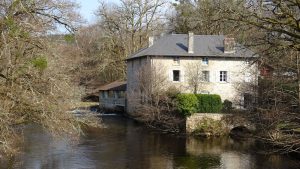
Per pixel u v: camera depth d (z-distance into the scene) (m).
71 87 18.56
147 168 22.73
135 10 62.06
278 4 10.97
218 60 45.62
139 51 52.84
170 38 47.69
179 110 36.38
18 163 22.91
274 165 23.58
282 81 15.12
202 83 44.97
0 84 15.18
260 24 11.39
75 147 28.42
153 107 38.25
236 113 34.91
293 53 12.70
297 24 10.95
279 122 15.35
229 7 11.66
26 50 15.91
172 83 43.81
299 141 14.24
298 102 14.12
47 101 15.91
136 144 30.52
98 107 61.59
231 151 28.06
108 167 22.73
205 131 34.94
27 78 15.57
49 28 16.66
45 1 16.30
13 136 16.23
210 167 23.16
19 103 15.41
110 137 33.59
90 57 62.78
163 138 33.53
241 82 36.19
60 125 16.56
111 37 62.53
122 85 59.28
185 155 26.62
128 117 49.94
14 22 14.62
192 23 54.03
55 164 23.05
